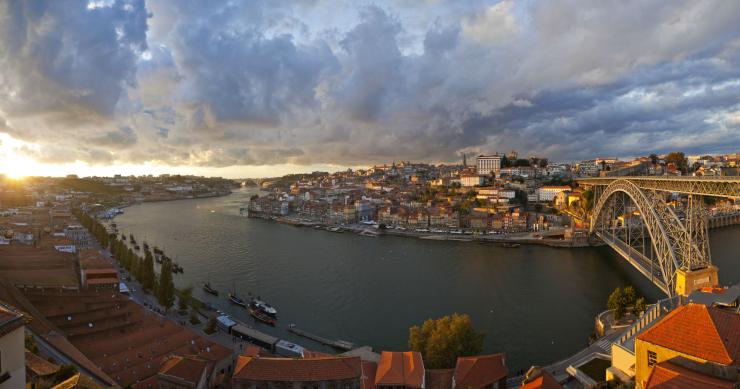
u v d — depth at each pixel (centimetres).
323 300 16825
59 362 8669
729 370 4469
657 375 4534
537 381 7312
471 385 7919
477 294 17112
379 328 13975
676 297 10169
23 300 12925
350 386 7862
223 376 9994
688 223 14925
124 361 10131
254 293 17812
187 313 15225
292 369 7925
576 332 13188
